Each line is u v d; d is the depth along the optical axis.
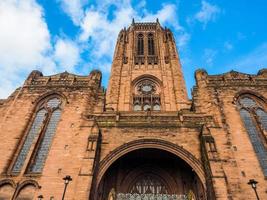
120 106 52.81
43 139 35.38
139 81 59.47
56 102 40.03
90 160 28.97
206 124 34.16
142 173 35.47
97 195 29.11
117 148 31.66
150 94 56.31
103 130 33.69
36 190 29.30
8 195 29.34
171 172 35.22
